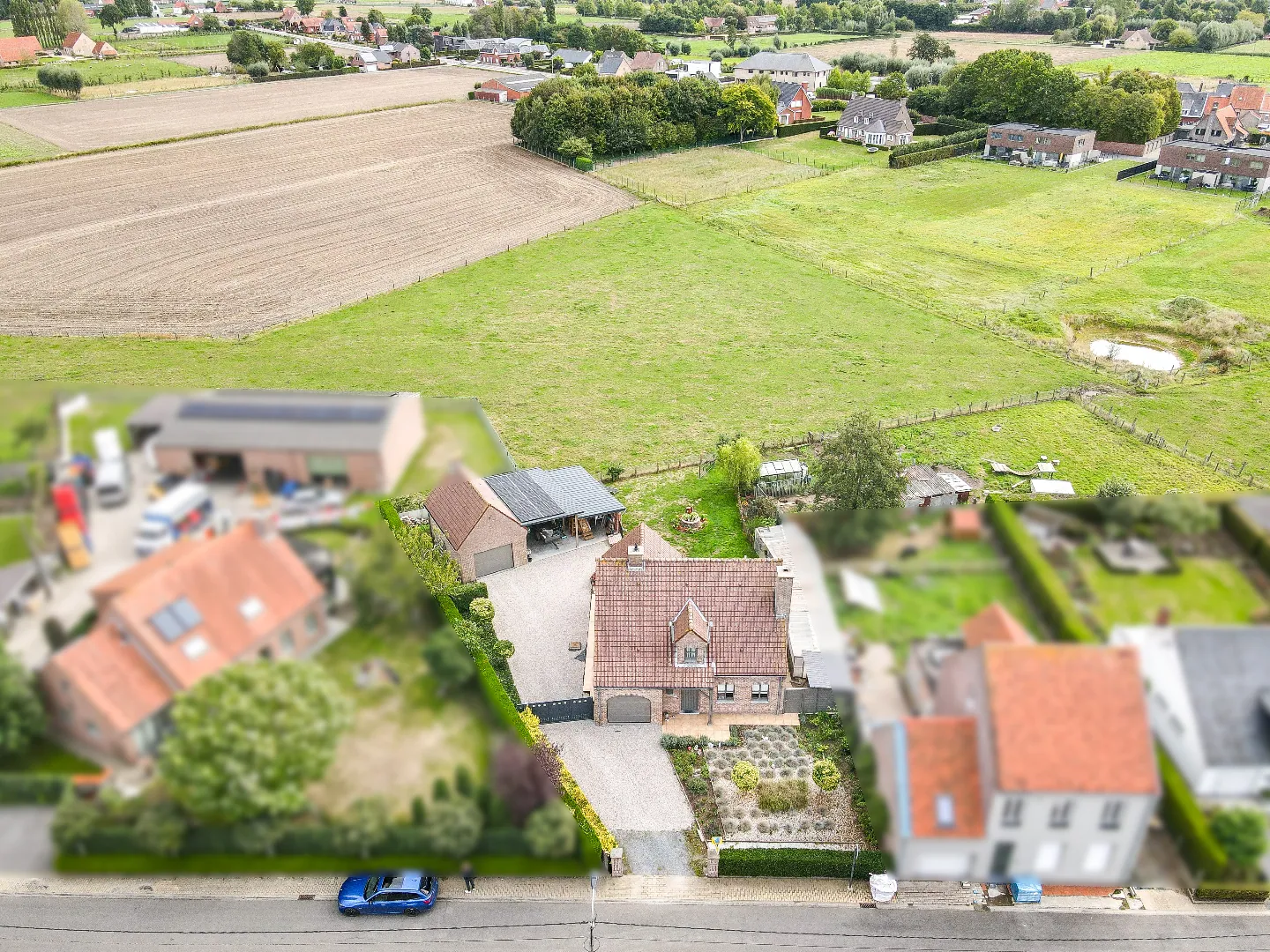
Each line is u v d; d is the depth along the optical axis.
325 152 111.44
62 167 101.38
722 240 83.75
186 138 113.69
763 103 117.75
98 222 85.44
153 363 57.00
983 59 119.06
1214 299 70.00
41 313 65.38
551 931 23.23
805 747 29.92
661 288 72.88
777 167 106.75
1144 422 52.47
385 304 68.88
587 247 81.88
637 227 86.94
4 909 22.88
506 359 60.12
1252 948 22.42
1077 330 66.00
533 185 99.06
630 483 46.53
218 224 85.94
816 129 124.25
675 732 30.62
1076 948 22.61
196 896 23.47
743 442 44.84
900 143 115.62
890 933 23.22
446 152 111.31
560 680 32.94
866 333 64.94
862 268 77.38
